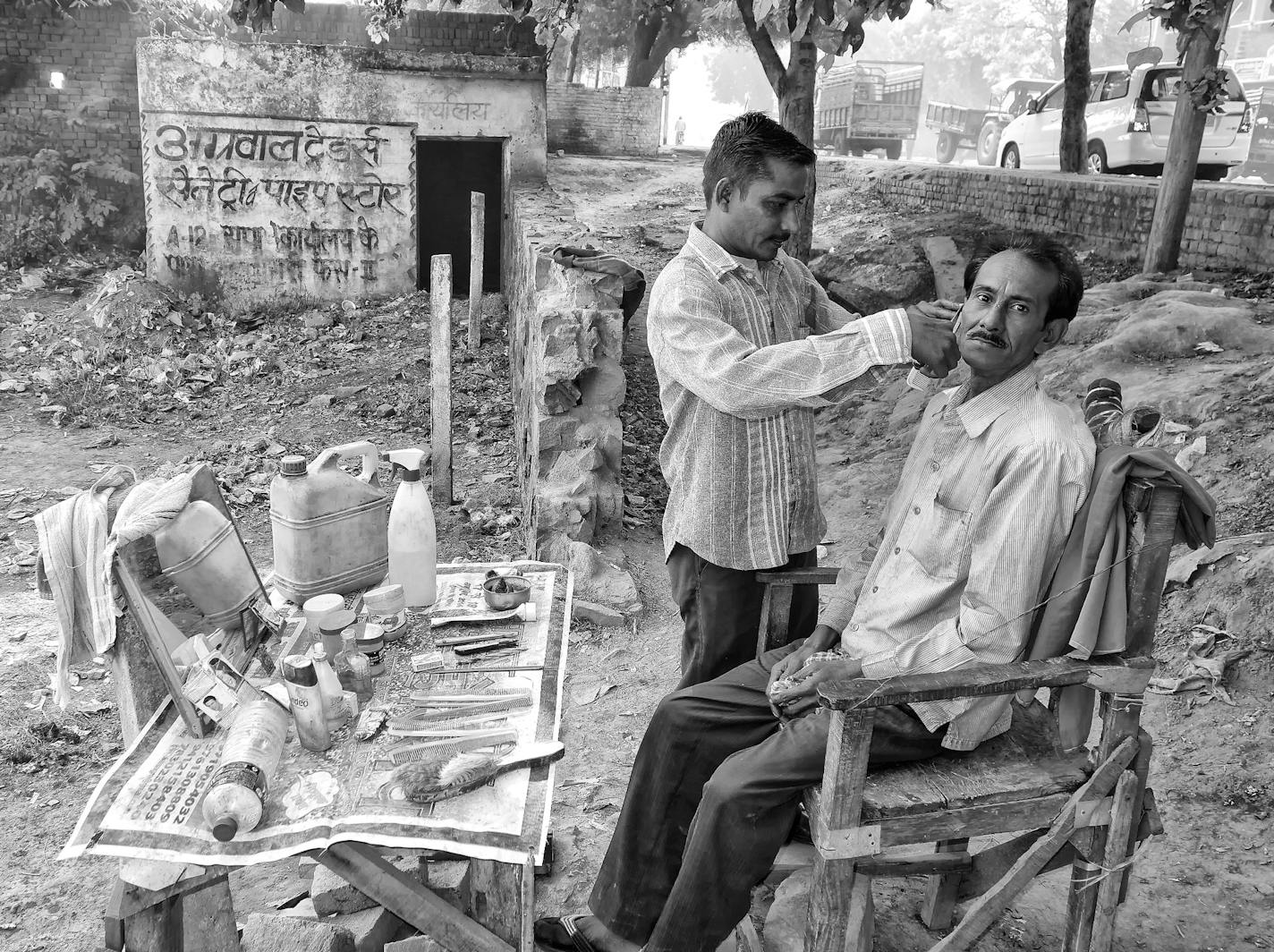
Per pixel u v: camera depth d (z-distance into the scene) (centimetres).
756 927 269
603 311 552
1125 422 213
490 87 1210
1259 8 2511
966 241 1038
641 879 245
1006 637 204
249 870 317
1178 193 779
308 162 1188
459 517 677
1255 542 402
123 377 980
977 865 250
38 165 1263
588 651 474
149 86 1134
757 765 214
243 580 226
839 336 222
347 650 224
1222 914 270
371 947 258
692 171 1653
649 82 2209
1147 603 203
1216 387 544
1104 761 208
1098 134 1305
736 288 253
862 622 234
